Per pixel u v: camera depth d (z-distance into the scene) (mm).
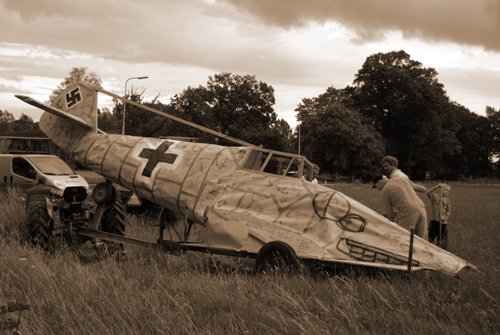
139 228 12938
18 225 11758
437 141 109375
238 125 108500
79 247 10227
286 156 9586
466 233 15961
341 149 89688
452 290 7324
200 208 9555
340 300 6430
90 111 11406
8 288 6883
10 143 56312
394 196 10047
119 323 5730
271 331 5574
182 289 7086
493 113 140875
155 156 10398
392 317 6125
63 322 5691
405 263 8258
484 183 113062
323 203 8820
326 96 122750
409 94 106438
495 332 5906
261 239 8656
